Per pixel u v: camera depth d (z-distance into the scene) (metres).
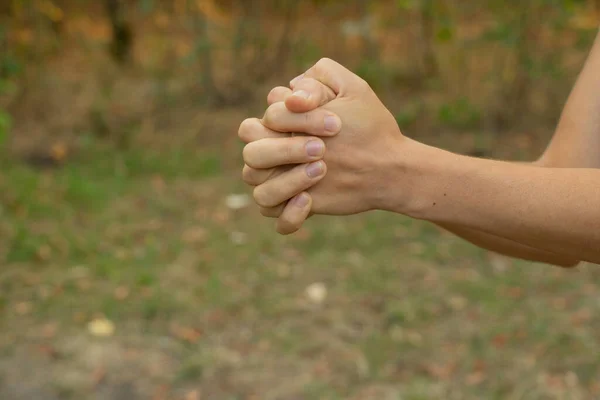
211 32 6.16
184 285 3.30
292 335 2.92
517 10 4.74
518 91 5.12
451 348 2.83
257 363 2.75
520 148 4.87
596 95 1.23
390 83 5.72
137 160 4.88
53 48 5.73
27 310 3.08
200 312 3.08
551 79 5.18
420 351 2.81
